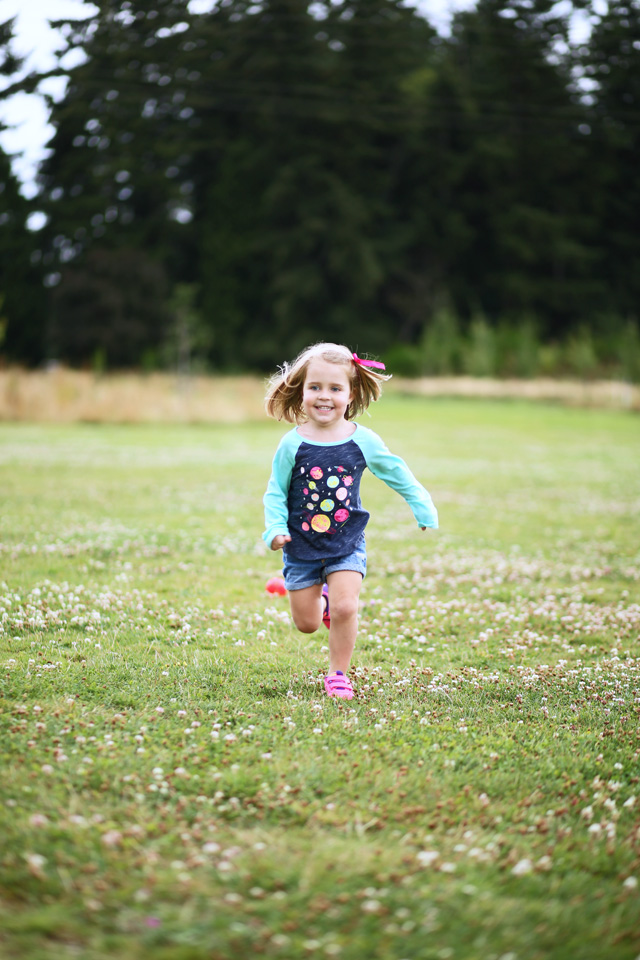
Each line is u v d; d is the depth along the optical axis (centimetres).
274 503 437
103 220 5497
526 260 5909
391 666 479
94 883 253
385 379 469
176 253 5888
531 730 390
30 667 441
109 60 2845
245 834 284
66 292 4569
